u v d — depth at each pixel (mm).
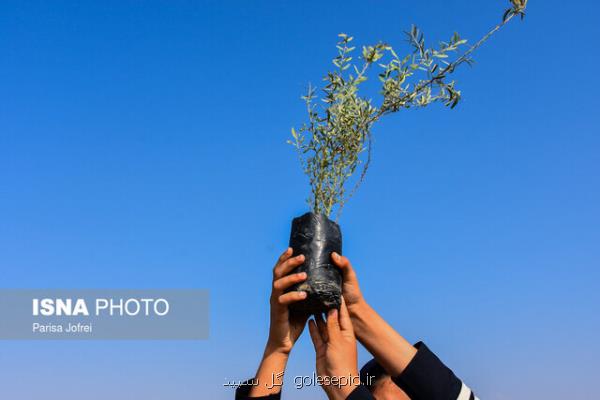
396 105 2484
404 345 1979
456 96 2445
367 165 2479
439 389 1887
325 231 2236
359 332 2037
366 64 2545
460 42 2455
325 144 2510
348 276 2129
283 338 2047
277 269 2068
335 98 2539
